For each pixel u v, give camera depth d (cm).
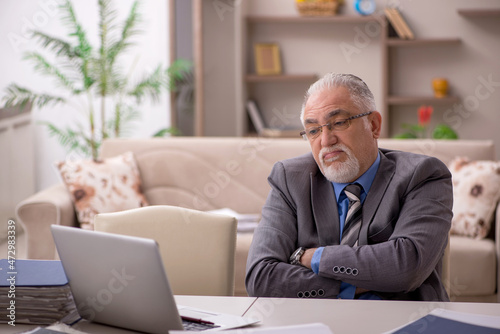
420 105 558
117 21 487
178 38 480
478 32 546
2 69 479
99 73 452
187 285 173
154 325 119
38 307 129
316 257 160
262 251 169
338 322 125
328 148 168
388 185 169
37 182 498
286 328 117
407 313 129
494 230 315
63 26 482
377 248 156
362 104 169
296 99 567
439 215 163
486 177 314
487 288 296
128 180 338
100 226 178
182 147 353
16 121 455
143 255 113
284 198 178
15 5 475
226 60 502
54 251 310
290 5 561
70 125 491
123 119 484
